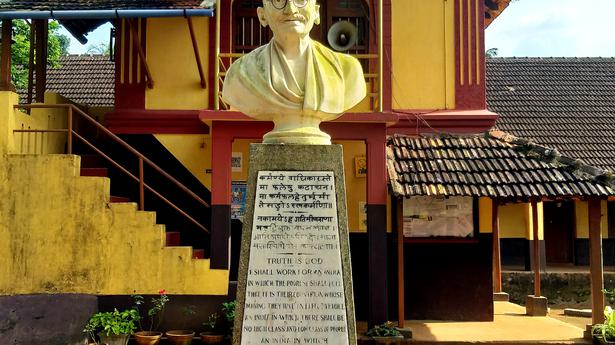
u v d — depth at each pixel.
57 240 8.45
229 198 8.98
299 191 4.91
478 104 10.71
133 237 8.52
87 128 11.54
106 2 9.45
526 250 16.28
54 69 18.88
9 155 8.48
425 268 10.30
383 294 8.86
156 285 8.51
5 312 7.77
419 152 9.76
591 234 8.94
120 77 10.66
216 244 8.91
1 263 8.38
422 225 10.30
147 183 10.51
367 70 10.90
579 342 8.52
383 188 8.98
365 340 8.41
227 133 9.05
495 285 13.01
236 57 10.28
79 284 8.41
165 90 10.64
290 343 4.70
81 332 8.27
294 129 5.03
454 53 10.80
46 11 8.91
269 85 5.00
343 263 4.81
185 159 10.52
